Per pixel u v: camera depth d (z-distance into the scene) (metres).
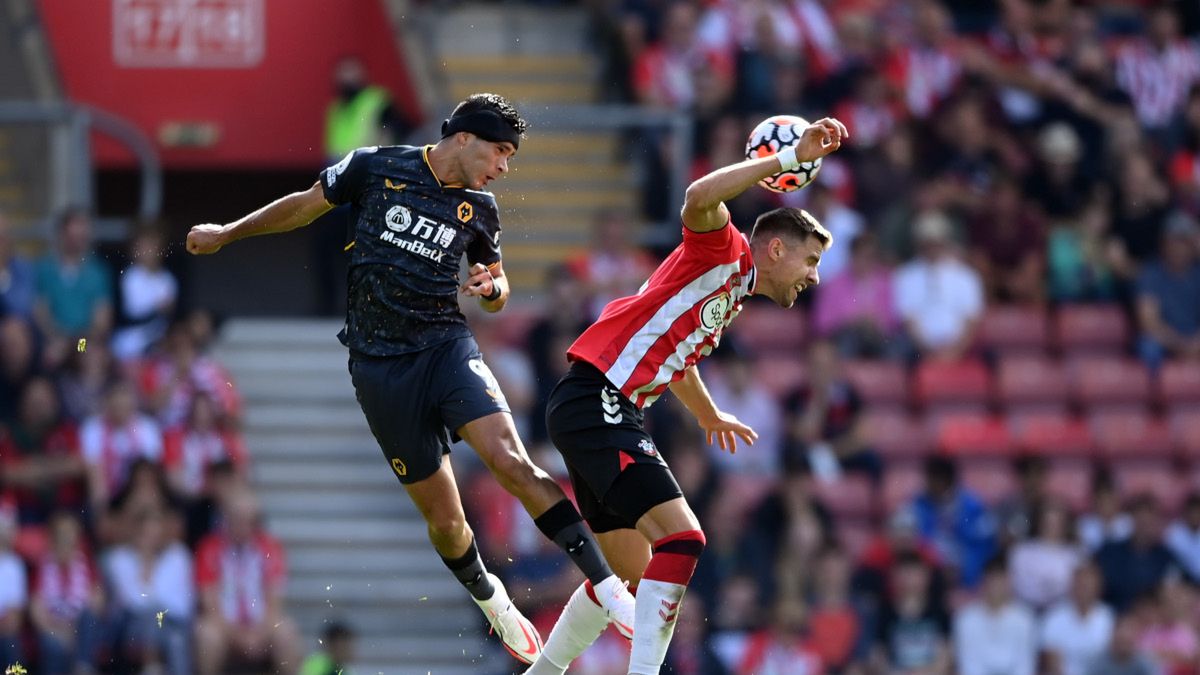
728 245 22.91
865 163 54.72
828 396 49.69
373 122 51.25
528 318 49.38
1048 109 57.69
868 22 56.75
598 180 53.38
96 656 43.47
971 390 53.50
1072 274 55.81
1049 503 48.69
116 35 52.50
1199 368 55.44
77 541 44.41
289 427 49.53
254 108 52.72
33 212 49.72
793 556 45.84
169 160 52.59
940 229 54.09
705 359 49.22
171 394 46.84
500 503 44.41
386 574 47.31
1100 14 62.31
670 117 51.19
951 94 56.91
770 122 23.78
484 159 23.23
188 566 44.50
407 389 23.28
